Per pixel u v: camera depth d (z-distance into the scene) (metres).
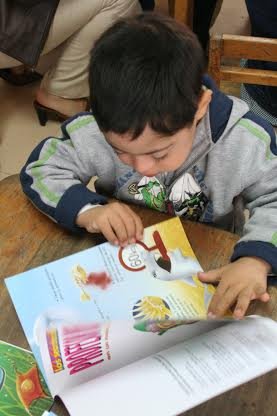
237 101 0.90
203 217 1.00
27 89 2.13
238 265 0.76
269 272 0.77
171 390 0.55
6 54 1.67
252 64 1.70
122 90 0.67
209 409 0.64
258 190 0.91
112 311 0.72
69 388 0.61
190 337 0.65
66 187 0.88
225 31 2.32
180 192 0.96
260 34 1.72
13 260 0.80
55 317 0.71
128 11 1.75
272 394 0.65
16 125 2.00
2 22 1.62
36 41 1.64
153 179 0.95
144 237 0.80
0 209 0.87
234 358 0.59
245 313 0.74
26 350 0.69
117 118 0.67
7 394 0.65
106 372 0.64
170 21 0.74
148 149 0.71
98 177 0.99
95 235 0.83
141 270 0.77
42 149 0.94
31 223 0.85
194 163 0.91
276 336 0.63
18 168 1.86
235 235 0.83
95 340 0.67
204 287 0.75
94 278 0.75
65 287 0.75
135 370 0.59
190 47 0.71
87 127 0.92
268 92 1.76
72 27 1.68
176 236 0.81
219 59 1.12
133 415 0.53
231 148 0.89
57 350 0.67
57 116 1.99
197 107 0.72
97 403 0.55
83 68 1.80
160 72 0.67
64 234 0.84
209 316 0.70
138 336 0.66
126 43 0.69
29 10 1.61
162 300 0.73
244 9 2.41
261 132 0.88
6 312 0.73
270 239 0.78
